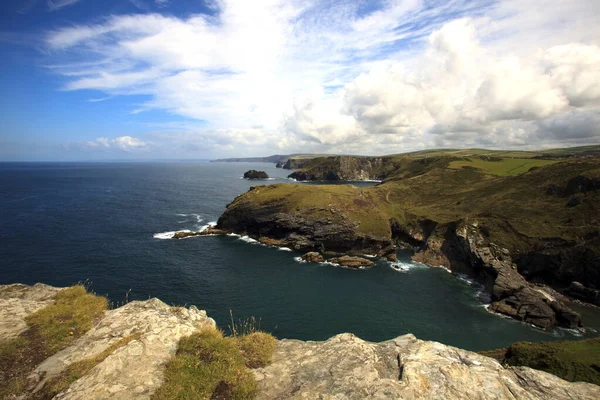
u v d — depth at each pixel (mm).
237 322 42062
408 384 8250
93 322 11914
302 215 84188
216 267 61562
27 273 51938
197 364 9164
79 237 73938
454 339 41594
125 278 52531
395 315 46844
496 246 67312
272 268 64000
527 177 95000
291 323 42625
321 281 58500
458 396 7980
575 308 51781
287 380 9039
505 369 9562
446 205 100438
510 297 50844
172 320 11469
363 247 80750
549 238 63969
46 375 9008
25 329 11039
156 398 7855
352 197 96500
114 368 8594
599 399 8344
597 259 55594
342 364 9492
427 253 77438
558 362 26953
